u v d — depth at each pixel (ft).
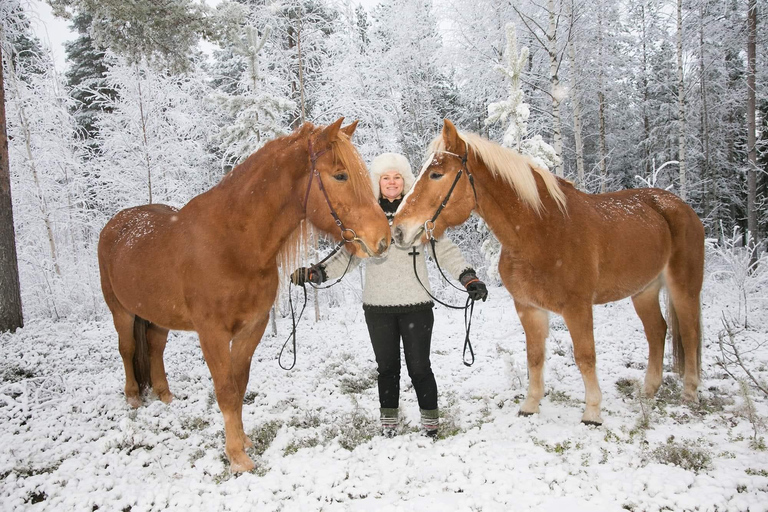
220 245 9.57
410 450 10.37
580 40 42.16
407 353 10.73
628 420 11.24
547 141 47.01
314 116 34.76
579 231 10.80
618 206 12.48
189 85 37.19
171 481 9.36
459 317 24.56
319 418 12.34
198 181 39.63
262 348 19.53
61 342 19.66
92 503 8.55
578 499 8.18
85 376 15.44
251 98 21.38
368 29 44.78
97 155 37.27
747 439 10.14
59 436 11.40
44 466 10.02
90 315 27.22
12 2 29.76
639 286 12.34
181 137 36.22
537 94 43.62
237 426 10.02
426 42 42.45
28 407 12.91
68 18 21.91
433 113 43.62
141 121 31.24
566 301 10.78
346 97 33.12
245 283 9.64
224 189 10.02
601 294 11.66
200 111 40.37
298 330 22.70
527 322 11.74
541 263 10.71
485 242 23.48
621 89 54.29
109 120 32.01
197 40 23.84
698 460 9.32
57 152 34.01
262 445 10.98
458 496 8.48
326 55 34.04
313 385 14.80
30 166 31.89
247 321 9.95
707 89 56.49
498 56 40.45
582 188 40.11
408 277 10.44
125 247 11.56
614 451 9.84
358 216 8.89
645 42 56.80
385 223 9.04
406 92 42.63
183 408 13.01
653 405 12.11
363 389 14.74
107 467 9.97
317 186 9.09
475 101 45.21
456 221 10.32
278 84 31.01
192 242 9.90
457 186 10.11
